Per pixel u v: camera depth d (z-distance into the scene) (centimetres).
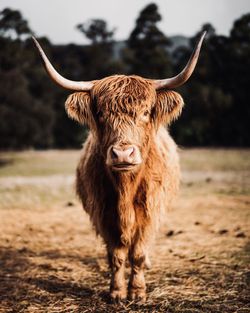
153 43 5241
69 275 495
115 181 384
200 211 912
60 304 405
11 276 491
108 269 517
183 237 678
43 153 3844
